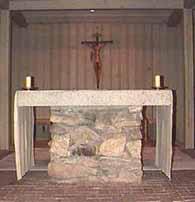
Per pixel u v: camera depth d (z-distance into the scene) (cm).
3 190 383
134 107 425
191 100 785
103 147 424
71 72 968
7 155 673
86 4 778
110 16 912
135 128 426
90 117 427
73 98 407
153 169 493
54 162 428
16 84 958
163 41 968
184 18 782
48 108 956
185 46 784
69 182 421
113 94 407
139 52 970
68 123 427
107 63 966
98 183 416
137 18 934
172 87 962
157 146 506
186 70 784
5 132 774
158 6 780
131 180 423
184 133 799
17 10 788
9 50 782
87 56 969
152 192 372
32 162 510
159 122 491
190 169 512
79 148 426
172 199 344
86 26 968
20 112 435
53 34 969
